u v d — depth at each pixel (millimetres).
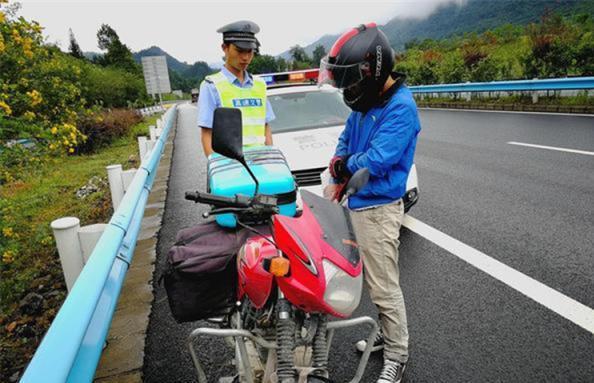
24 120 5312
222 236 2305
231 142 1836
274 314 1955
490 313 3355
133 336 3246
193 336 2076
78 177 9727
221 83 3498
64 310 1966
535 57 15148
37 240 5281
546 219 5035
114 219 3199
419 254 4398
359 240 2590
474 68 18469
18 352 3418
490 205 5641
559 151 8109
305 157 4895
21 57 6422
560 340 2994
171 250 2217
